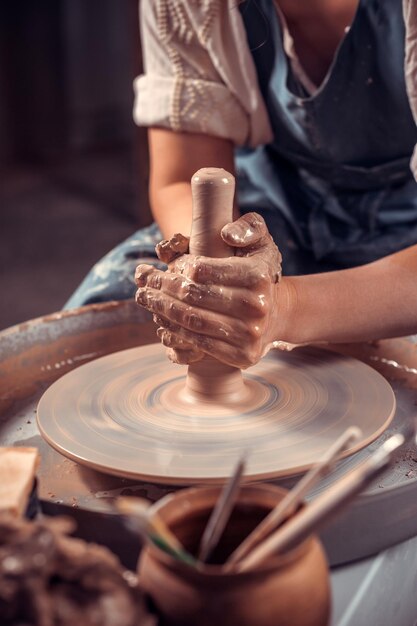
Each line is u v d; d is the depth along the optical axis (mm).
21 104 5738
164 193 1640
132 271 1602
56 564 631
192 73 1621
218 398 1114
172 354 1109
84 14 5824
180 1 1563
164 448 1015
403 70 1480
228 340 1048
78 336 1434
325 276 1216
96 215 4930
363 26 1455
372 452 1102
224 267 1040
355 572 918
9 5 5461
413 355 1347
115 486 1028
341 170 1672
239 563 648
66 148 6059
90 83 6055
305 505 666
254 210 1759
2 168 5719
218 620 617
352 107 1557
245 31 1542
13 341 1357
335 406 1110
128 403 1135
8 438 1167
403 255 1256
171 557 632
